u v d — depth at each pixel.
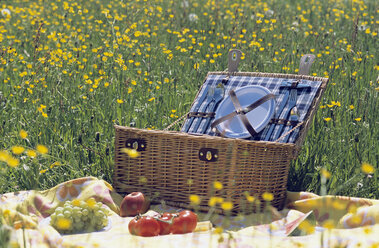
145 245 3.19
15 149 2.91
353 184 4.27
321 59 6.90
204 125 4.70
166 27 8.52
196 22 8.98
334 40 7.53
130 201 3.86
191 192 4.04
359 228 3.45
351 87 5.67
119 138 4.27
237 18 8.21
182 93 5.90
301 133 4.25
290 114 4.38
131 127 4.35
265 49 7.42
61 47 7.42
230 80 4.88
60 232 3.48
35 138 4.87
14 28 8.88
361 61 6.39
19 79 6.40
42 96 5.59
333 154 4.69
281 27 8.62
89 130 5.08
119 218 3.78
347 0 10.78
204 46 7.61
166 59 6.98
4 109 5.42
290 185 4.52
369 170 2.79
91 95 5.65
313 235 3.33
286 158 4.06
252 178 3.91
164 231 3.43
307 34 7.91
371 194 4.27
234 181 3.88
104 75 6.12
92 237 3.40
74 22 8.81
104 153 4.75
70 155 4.68
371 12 9.48
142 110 5.47
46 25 8.70
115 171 4.31
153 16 8.46
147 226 3.37
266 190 3.95
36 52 6.44
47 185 4.34
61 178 4.45
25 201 3.77
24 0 10.83
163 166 4.13
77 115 5.39
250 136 4.40
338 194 4.26
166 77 6.46
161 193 4.15
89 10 10.02
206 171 3.97
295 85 4.51
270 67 6.78
